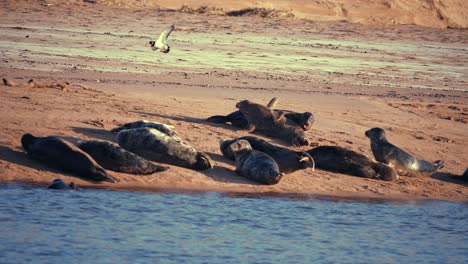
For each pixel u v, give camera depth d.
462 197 62.34
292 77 115.00
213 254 42.59
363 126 81.25
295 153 60.38
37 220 45.78
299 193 57.84
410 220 53.75
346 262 43.28
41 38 133.62
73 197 50.81
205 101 84.69
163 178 56.78
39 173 54.31
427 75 135.00
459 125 89.56
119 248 42.31
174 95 86.62
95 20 170.75
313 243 46.25
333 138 73.50
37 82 81.31
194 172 58.59
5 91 75.44
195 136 67.00
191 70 112.06
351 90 107.50
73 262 39.66
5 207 47.62
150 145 58.25
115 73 101.88
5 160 55.16
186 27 173.88
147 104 78.69
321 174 62.22
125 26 166.12
